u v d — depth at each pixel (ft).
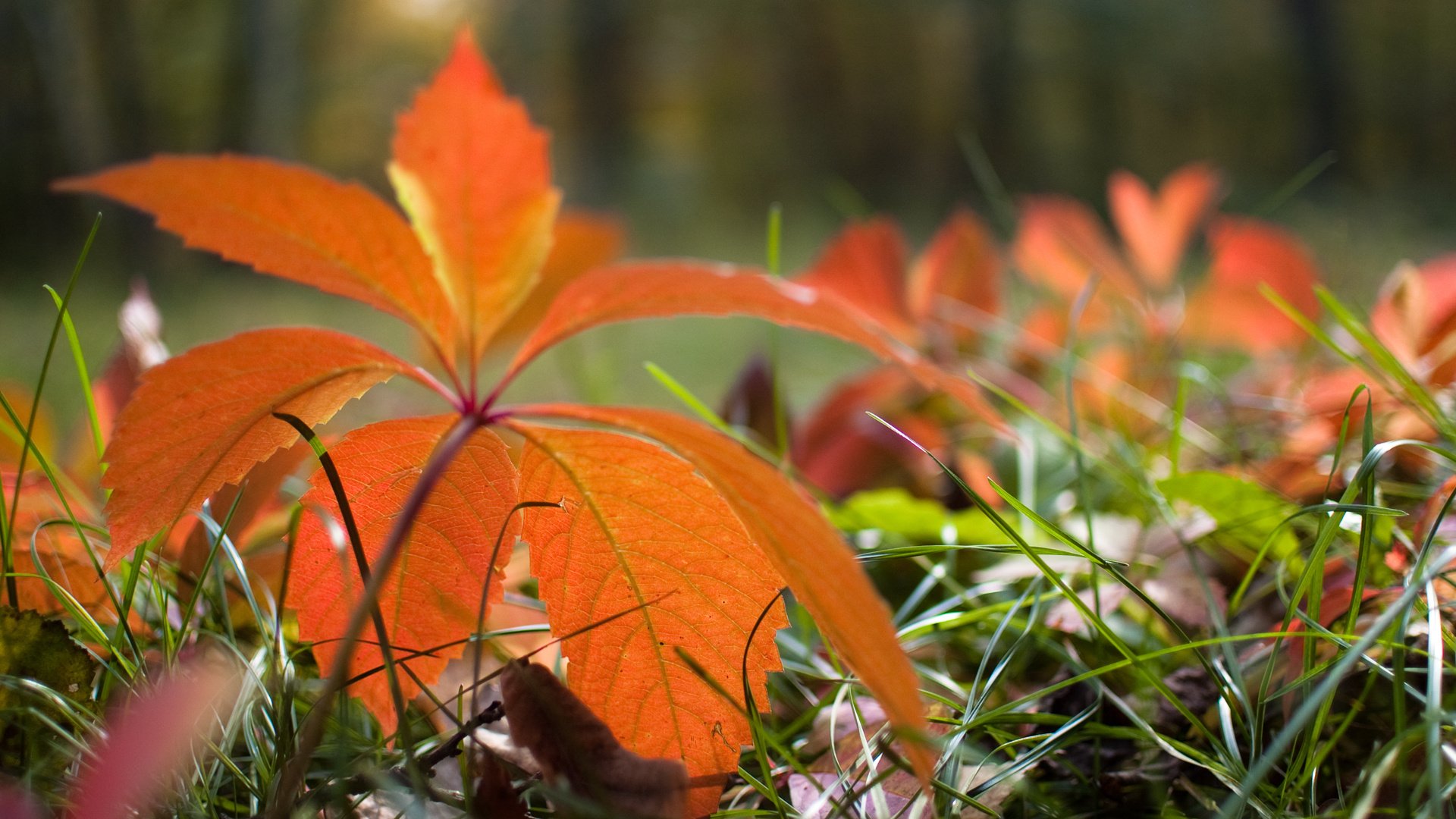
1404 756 1.66
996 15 37.37
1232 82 35.94
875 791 1.72
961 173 37.47
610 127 38.27
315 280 1.68
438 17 31.94
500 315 1.72
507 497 1.73
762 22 39.96
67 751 1.72
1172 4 35.65
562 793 1.61
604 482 1.71
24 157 21.13
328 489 1.73
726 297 1.70
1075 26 36.29
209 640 1.92
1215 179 3.44
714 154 38.93
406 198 1.70
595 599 1.74
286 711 1.73
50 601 1.93
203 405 1.68
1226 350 4.08
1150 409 3.18
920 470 2.74
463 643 1.77
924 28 39.34
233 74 24.40
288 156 25.23
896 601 2.36
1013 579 2.18
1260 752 1.76
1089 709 1.81
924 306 3.41
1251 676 1.91
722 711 1.73
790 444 2.75
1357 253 7.97
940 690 2.04
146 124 23.06
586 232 2.67
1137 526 2.31
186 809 1.70
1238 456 2.35
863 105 40.24
